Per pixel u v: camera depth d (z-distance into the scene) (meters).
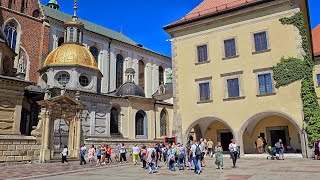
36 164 27.80
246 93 32.03
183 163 21.50
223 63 34.12
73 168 23.84
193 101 35.19
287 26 31.14
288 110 29.52
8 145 27.02
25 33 51.81
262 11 32.75
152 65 76.25
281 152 26.91
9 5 51.22
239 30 33.84
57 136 37.53
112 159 34.47
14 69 42.03
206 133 36.97
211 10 36.78
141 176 17.34
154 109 54.41
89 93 44.38
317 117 27.97
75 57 46.62
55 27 57.03
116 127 48.28
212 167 21.50
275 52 31.28
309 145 27.66
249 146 33.75
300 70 29.61
